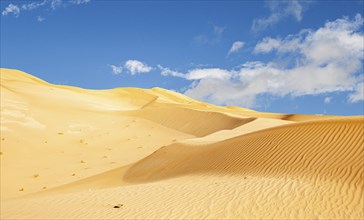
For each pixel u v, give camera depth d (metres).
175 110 51.75
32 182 28.92
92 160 34.84
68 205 15.02
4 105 46.44
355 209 11.95
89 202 15.18
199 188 15.60
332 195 13.05
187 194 14.88
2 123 40.81
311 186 14.03
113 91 85.38
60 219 13.10
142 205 13.98
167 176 22.00
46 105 50.69
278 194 13.62
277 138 19.31
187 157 23.92
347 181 13.91
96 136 42.44
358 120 17.64
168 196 14.91
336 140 16.95
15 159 33.72
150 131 45.72
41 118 45.28
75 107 52.84
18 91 54.84
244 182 15.58
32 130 41.09
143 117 51.81
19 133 39.41
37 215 14.01
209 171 19.38
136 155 36.44
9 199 23.09
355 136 16.64
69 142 39.78
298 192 13.60
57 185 27.66
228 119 46.44
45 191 24.92
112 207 14.02
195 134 44.91
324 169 15.27
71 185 25.98
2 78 63.50
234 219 11.84
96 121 48.22
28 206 15.78
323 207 12.26
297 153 17.27
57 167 32.66
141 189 16.72
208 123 46.91
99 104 59.38
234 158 19.56
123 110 55.69
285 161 17.03
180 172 21.64
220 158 20.47
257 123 40.31
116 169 29.48
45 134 40.94
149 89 102.81
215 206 13.10
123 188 17.69
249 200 13.35
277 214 12.00
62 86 78.12
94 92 79.81
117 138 42.22
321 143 17.20
